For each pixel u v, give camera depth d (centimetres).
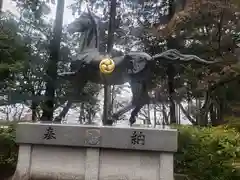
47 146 705
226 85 1538
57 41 1568
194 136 923
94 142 679
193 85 1645
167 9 1797
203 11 1381
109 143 676
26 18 1534
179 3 1593
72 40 1623
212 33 1502
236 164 816
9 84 1238
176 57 801
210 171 855
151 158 678
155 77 1567
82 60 820
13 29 1321
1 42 1214
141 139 674
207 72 1459
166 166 666
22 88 1366
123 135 678
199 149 894
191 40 1609
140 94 824
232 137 890
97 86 1517
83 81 848
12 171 995
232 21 1446
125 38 1825
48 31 1581
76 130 691
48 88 1469
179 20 1407
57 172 690
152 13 1831
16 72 1234
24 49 1337
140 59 798
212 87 1467
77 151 695
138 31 1798
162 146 668
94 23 861
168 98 1786
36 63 1446
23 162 700
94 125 702
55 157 698
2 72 1188
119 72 819
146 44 1772
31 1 1544
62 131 695
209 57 1504
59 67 1574
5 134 970
